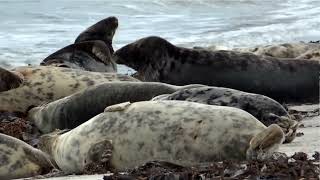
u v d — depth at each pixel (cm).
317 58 6194
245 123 2638
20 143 3084
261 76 5028
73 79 4725
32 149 3088
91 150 2820
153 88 3909
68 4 11975
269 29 10038
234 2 13975
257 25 10594
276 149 2450
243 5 13775
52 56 5800
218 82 5031
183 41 8562
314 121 3984
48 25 9556
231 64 5050
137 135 2766
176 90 3872
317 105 4897
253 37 9238
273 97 5050
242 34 9438
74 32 9000
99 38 6481
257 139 2447
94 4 12144
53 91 4666
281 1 14762
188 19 11162
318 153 2478
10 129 4022
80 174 2809
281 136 2430
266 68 5047
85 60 5800
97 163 2803
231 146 2597
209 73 5050
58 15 10600
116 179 2341
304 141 3128
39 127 4172
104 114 2905
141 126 2775
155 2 12738
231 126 2633
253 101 3444
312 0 14838
